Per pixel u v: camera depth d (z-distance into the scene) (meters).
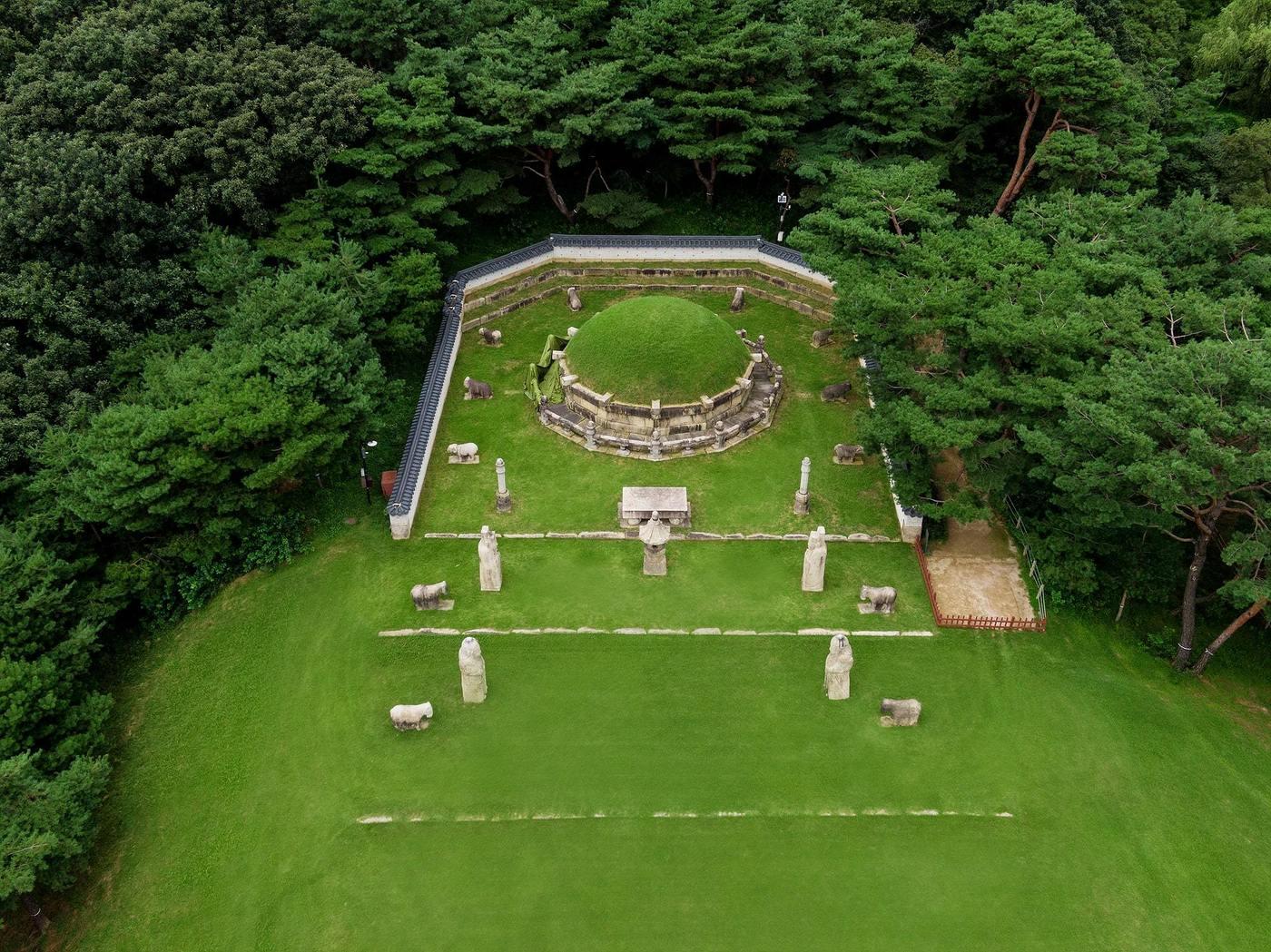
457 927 27.28
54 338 39.34
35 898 28.05
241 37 51.31
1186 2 84.75
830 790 30.91
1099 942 26.88
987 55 53.72
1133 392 31.75
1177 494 30.06
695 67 57.28
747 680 34.72
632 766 31.66
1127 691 34.72
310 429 38.97
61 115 45.81
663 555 38.81
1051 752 32.16
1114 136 52.19
